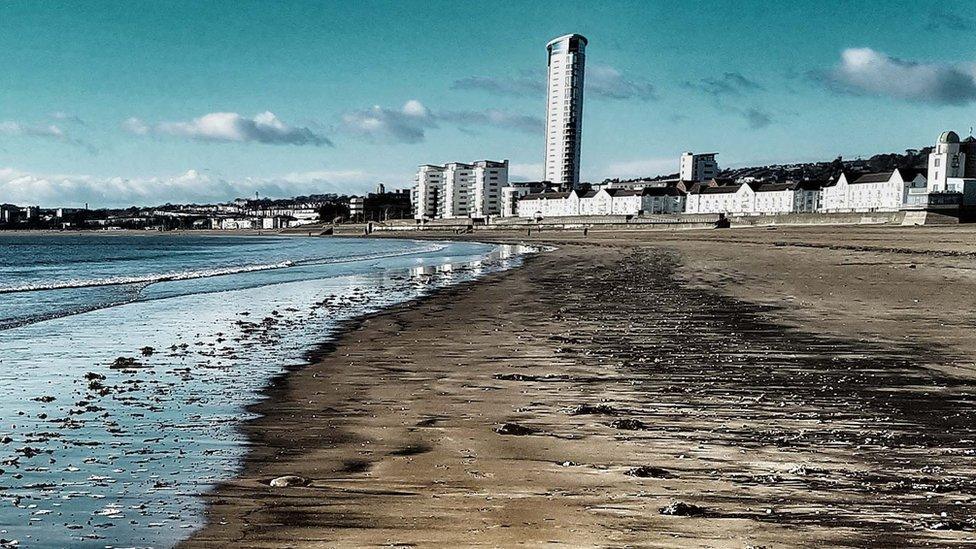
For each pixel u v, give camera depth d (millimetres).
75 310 21359
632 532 4984
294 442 7547
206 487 6113
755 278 30047
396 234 173000
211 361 12812
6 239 174500
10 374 11617
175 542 4941
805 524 5129
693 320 17547
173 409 9148
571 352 13312
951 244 52281
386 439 7633
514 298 23703
